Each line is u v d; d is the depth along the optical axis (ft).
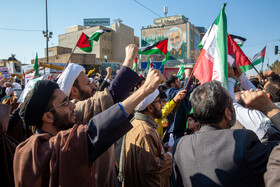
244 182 3.90
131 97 3.85
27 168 3.46
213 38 8.25
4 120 5.42
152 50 17.49
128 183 7.01
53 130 4.31
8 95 17.57
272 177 3.42
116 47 229.25
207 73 8.16
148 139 6.55
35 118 4.08
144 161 6.37
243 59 10.33
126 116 3.73
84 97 6.66
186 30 225.56
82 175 3.44
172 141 7.79
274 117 3.85
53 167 3.39
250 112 5.60
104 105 5.56
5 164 5.43
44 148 3.60
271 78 6.83
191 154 4.57
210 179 4.12
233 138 4.20
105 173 5.71
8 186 5.43
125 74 5.74
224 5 7.96
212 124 4.69
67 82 6.21
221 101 4.52
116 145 8.86
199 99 4.73
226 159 4.05
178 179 4.96
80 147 3.51
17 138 12.86
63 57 132.98
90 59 130.21
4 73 36.88
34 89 4.14
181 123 13.47
